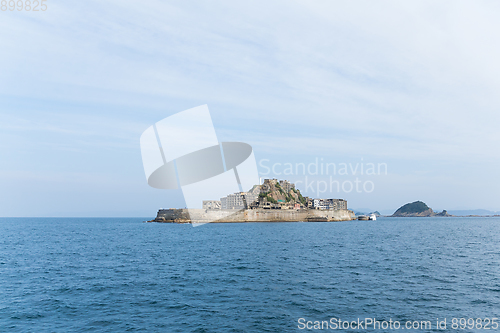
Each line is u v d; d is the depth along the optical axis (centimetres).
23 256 5503
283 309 2464
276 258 5062
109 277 3653
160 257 5291
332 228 16050
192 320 2250
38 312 2438
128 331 2070
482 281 3322
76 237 10281
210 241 8431
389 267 4172
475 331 2028
